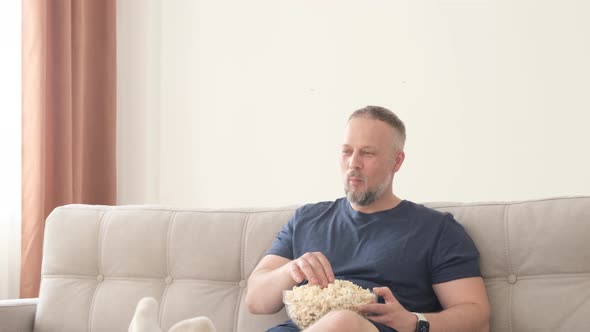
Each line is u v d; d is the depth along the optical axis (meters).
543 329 1.87
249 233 2.19
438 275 1.95
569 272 1.89
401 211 2.05
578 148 3.43
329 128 3.74
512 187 3.52
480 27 3.56
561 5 3.45
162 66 3.87
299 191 3.78
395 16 3.66
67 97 3.38
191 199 3.88
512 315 1.92
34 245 3.23
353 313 1.54
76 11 3.47
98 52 3.66
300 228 2.12
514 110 3.52
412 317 1.74
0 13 3.22
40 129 3.26
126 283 2.23
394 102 3.66
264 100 3.81
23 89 3.25
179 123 3.88
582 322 1.83
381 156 2.05
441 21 3.61
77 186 3.47
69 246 2.29
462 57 3.58
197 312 2.14
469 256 1.95
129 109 3.86
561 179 3.46
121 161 3.85
